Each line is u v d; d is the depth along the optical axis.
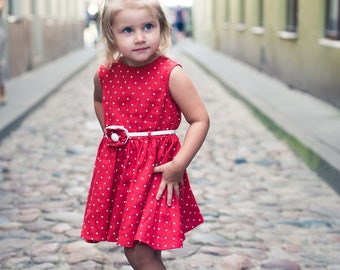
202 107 2.59
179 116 2.67
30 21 15.71
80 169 6.02
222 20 22.55
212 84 13.98
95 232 2.67
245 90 11.41
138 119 2.60
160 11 2.54
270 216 4.54
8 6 13.62
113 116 2.65
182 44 31.34
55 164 6.24
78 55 23.06
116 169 2.64
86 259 3.68
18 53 14.38
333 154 5.80
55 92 12.38
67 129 8.33
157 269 2.63
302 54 11.02
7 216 4.51
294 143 6.78
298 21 11.25
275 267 3.59
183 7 37.53
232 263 3.63
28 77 14.18
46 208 4.70
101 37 2.61
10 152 6.84
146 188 2.56
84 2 30.33
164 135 2.62
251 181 5.57
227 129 8.28
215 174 5.82
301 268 3.60
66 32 23.12
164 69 2.57
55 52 20.20
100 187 2.66
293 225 4.35
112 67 2.66
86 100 11.39
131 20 2.47
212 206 4.75
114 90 2.64
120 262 3.63
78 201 4.91
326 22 9.80
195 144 2.55
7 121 7.99
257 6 15.85
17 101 10.03
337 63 8.98
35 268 3.56
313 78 10.34
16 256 3.75
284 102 9.73
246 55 17.41
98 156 2.71
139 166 2.57
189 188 2.74
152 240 2.54
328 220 4.47
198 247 3.88
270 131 8.05
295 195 5.11
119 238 2.55
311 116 8.28
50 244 3.93
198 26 31.86
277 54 13.23
